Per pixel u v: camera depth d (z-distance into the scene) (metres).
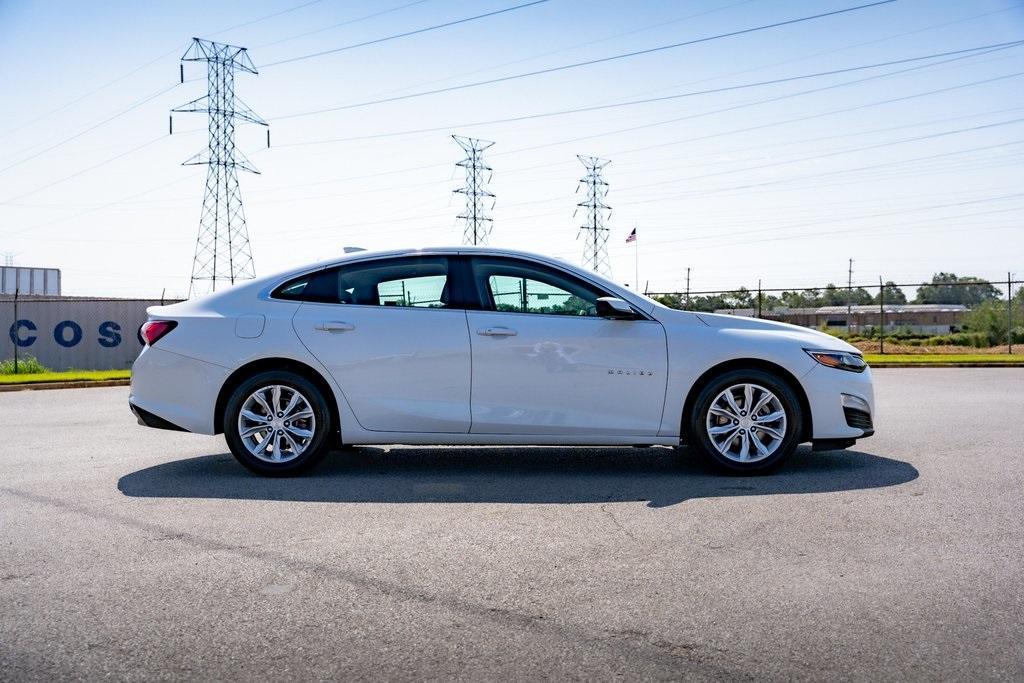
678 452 6.59
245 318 5.68
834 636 2.84
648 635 2.86
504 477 5.55
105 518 4.43
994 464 5.86
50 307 24.56
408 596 3.23
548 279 5.78
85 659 2.68
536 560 3.68
